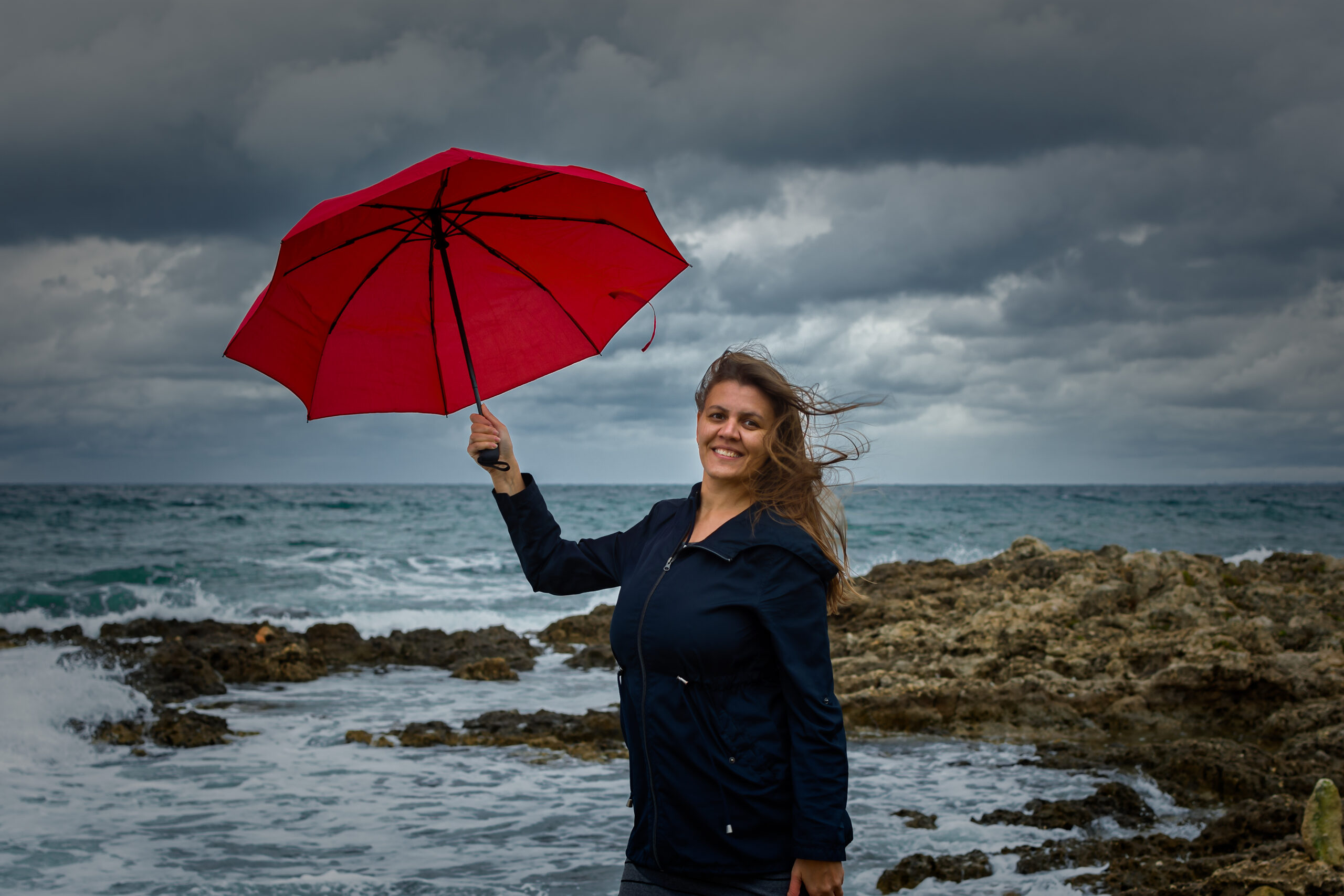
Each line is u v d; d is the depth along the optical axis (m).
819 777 2.28
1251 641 10.20
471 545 31.42
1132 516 46.22
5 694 8.30
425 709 9.94
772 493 2.51
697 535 2.56
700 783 2.33
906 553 32.59
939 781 7.18
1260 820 5.29
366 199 2.29
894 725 9.16
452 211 2.65
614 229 2.77
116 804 6.48
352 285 2.72
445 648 13.74
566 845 5.77
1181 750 7.25
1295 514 47.53
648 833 2.39
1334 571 15.51
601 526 44.31
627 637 2.43
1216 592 12.88
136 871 5.19
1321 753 7.39
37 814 6.19
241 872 5.19
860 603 14.40
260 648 12.38
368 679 11.84
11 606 18.31
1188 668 9.06
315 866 5.33
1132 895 4.54
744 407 2.54
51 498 59.91
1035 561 16.69
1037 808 6.18
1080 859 5.29
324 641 13.45
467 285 2.83
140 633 14.06
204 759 7.73
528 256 2.82
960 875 5.07
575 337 2.97
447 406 2.94
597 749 8.30
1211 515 46.94
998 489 189.50
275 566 25.23
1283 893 4.19
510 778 7.31
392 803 6.62
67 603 18.62
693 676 2.36
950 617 13.37
